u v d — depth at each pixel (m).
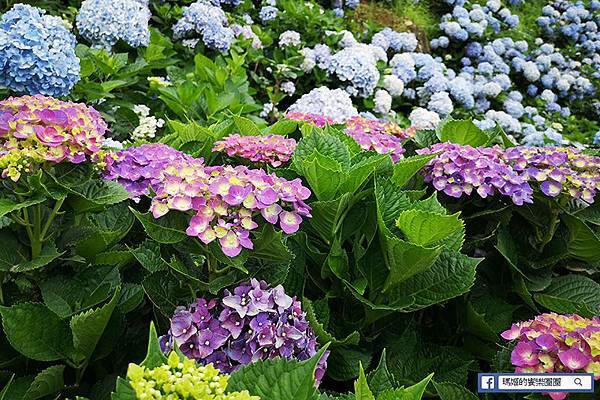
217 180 0.93
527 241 1.34
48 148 0.97
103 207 1.05
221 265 1.02
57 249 1.06
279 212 0.95
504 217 1.31
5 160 0.95
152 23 2.44
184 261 1.02
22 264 1.00
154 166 1.13
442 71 3.12
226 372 0.96
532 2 4.64
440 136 1.52
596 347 0.93
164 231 0.94
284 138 1.38
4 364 1.02
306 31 2.73
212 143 1.36
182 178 0.94
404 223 1.07
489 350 1.26
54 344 1.00
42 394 0.99
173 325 0.97
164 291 1.01
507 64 3.55
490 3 4.05
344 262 1.13
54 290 1.03
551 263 1.32
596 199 1.32
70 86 1.59
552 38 4.23
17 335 0.97
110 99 1.85
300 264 1.17
